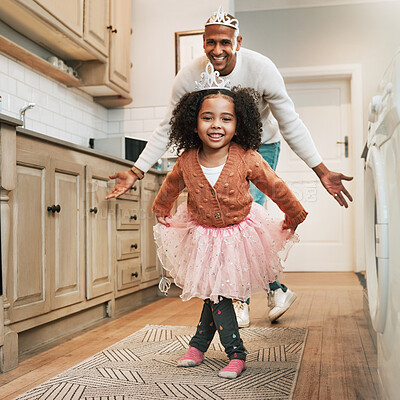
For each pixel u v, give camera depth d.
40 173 1.98
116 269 2.67
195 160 1.60
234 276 1.52
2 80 2.70
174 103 1.94
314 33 4.74
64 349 1.96
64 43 3.03
